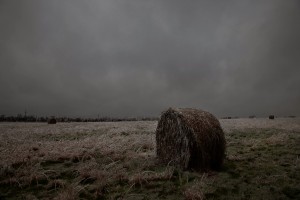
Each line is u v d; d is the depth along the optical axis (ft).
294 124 76.02
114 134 51.44
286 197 17.93
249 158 29.27
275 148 34.63
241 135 50.16
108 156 30.76
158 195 18.93
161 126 28.96
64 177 23.75
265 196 18.17
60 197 18.04
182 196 18.58
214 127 26.35
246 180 21.68
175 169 25.13
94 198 18.71
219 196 18.47
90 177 22.68
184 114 26.30
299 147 34.86
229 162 28.22
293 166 25.04
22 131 59.57
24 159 28.43
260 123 81.97
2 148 34.19
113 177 22.63
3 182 22.18
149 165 26.58
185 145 25.23
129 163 27.27
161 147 28.73
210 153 25.35
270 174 23.04
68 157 30.19
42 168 25.49
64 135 52.11
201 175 22.97
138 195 18.92
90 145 35.88
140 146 36.45
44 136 50.85
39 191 20.42
